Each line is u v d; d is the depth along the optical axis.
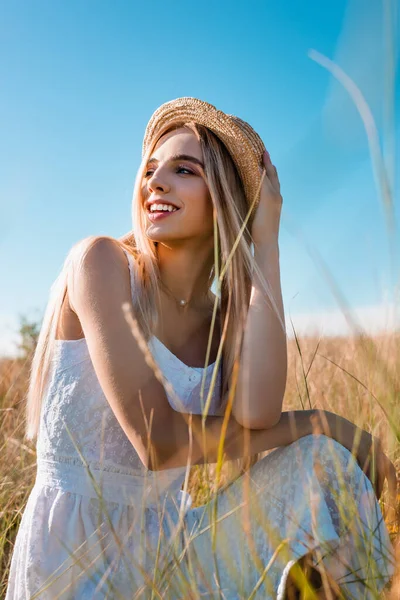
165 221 2.06
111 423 1.92
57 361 1.98
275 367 1.95
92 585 1.78
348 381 2.16
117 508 1.91
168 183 2.06
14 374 3.30
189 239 2.14
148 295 2.02
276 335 1.99
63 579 1.79
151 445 1.74
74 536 1.85
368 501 1.70
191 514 1.99
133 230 2.13
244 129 2.28
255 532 1.77
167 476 1.98
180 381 2.01
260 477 1.88
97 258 1.93
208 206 2.15
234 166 2.21
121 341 1.82
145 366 1.80
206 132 2.14
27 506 1.97
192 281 2.18
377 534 1.65
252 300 2.06
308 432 1.92
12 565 1.95
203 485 2.30
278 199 2.29
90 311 1.87
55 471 1.93
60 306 2.03
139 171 2.14
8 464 2.63
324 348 2.43
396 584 1.33
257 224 2.25
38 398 2.06
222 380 2.17
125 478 1.92
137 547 1.83
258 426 1.88
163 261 2.15
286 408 2.87
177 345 2.15
